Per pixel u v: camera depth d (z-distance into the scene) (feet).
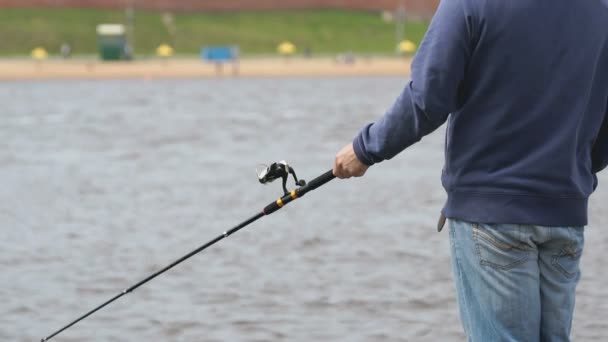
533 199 16.30
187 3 308.81
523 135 16.37
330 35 303.48
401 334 29.32
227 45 287.69
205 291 34.01
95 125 105.50
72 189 57.98
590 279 34.76
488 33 16.17
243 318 30.96
